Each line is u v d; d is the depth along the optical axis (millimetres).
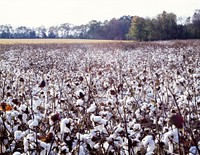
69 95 4723
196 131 2807
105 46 29375
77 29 87562
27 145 2334
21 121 3035
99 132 2471
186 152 2393
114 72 8539
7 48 26719
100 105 3762
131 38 68750
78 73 8555
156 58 16109
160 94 4559
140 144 2432
